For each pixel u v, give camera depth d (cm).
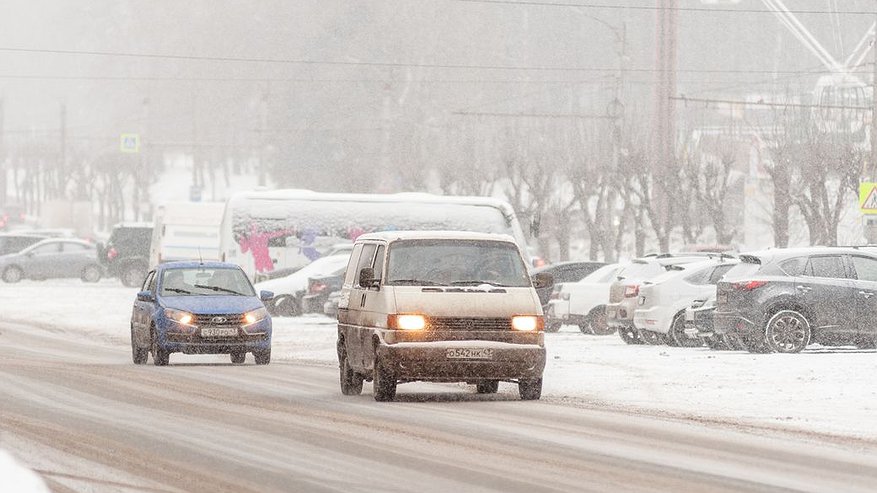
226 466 3222
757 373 6078
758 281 7350
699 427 4069
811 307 7344
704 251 14800
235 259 13900
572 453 3441
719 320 7481
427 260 5084
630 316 8644
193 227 16625
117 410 4547
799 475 3073
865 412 4556
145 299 7075
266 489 2878
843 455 3441
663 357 7188
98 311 12575
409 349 4872
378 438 3766
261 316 7056
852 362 6569
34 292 16075
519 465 3222
